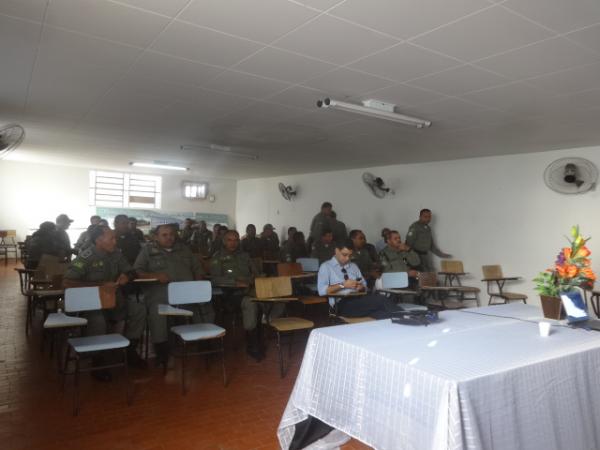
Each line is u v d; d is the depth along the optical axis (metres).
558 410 1.84
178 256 4.45
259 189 12.85
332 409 2.04
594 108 4.16
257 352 4.33
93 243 4.22
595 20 2.46
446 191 7.45
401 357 1.83
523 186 6.40
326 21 2.58
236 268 4.79
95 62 3.44
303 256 7.37
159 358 4.03
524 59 3.05
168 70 3.56
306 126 5.37
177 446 2.61
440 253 7.29
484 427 1.57
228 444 2.64
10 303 6.57
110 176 12.35
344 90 3.89
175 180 13.11
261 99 4.29
